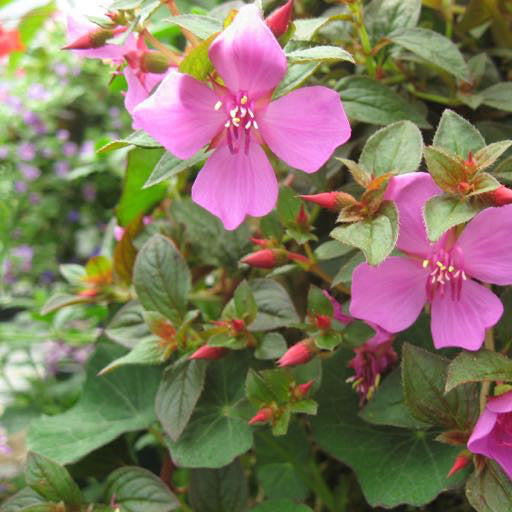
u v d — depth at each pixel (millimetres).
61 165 807
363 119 233
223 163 207
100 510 231
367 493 232
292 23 208
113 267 288
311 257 239
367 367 233
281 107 201
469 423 207
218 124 203
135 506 233
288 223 235
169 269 246
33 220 812
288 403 226
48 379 540
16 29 469
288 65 204
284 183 263
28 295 763
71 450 255
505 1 269
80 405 281
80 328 511
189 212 270
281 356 233
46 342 526
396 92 253
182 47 336
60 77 824
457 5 291
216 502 244
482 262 202
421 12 285
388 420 227
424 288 209
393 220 192
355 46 253
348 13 250
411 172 208
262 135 205
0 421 501
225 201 209
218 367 247
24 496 239
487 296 204
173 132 199
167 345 240
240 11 185
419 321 238
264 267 235
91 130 852
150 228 286
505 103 241
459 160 197
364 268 204
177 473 365
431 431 233
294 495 287
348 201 199
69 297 287
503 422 199
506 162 205
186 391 233
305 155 203
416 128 211
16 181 798
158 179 212
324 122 199
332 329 225
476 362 198
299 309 274
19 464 469
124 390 277
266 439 269
